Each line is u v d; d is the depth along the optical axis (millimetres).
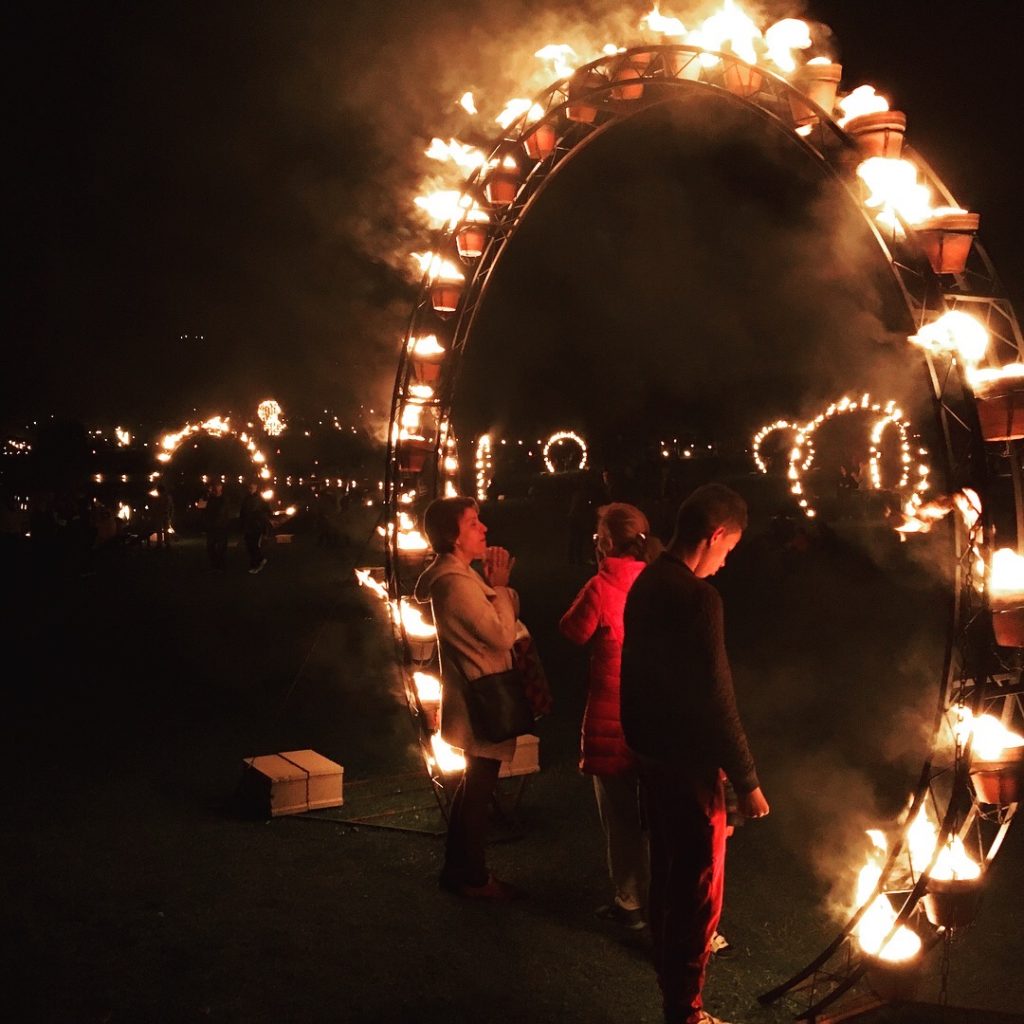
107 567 23734
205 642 13000
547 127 5922
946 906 3836
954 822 3828
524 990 4156
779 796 6594
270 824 6109
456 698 5059
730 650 11539
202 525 22219
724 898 5047
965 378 3719
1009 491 14617
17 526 32000
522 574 20031
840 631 12492
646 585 3678
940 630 12266
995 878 5230
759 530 25594
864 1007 3887
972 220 3975
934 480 24828
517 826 5996
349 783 6867
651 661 3594
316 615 15203
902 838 3857
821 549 18469
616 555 4645
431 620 6582
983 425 3855
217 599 17375
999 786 3818
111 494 35406
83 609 16484
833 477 32250
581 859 5555
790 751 7594
